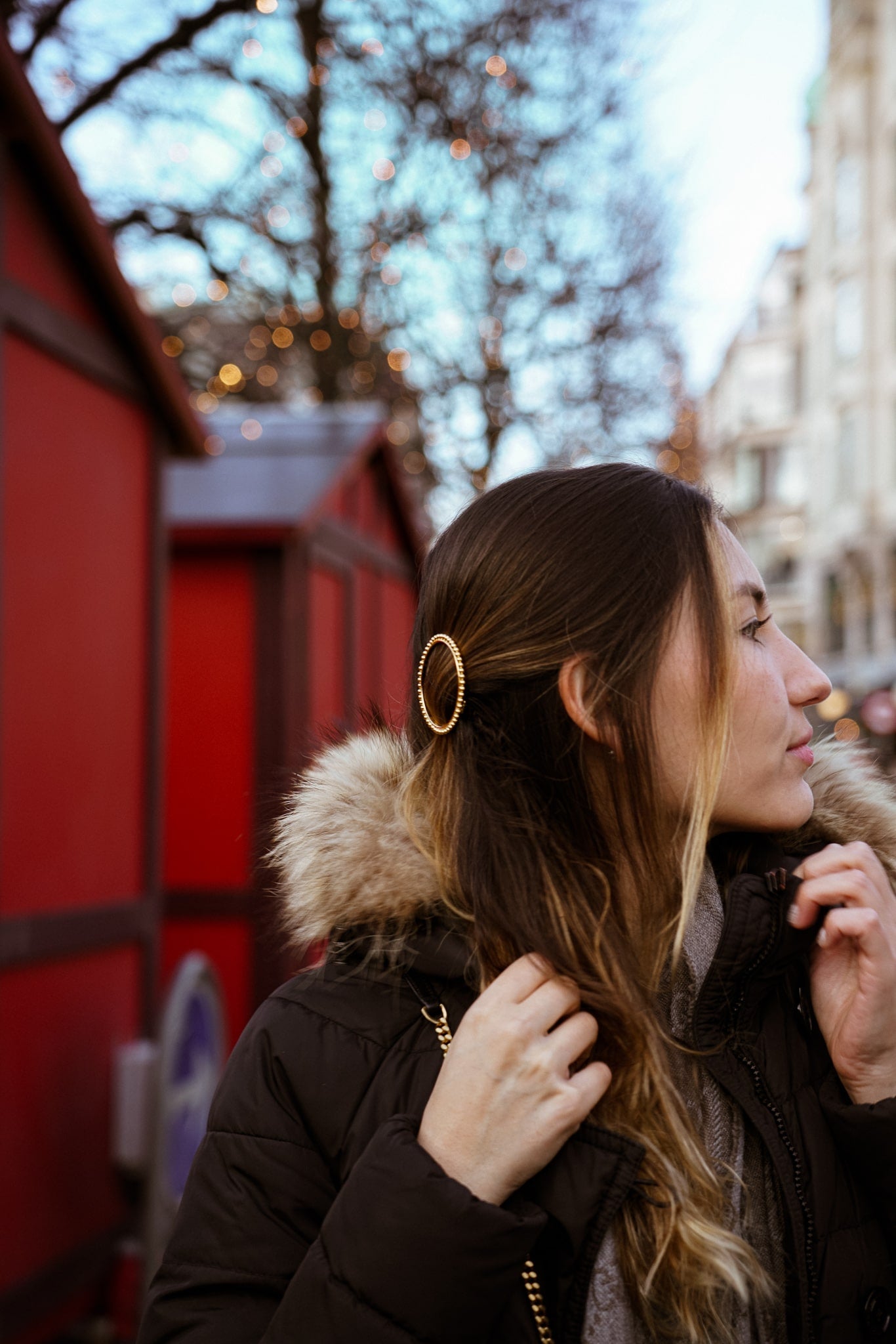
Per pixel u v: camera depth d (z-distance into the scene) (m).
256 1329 0.96
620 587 1.04
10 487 3.24
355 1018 1.05
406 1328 0.88
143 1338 1.00
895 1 28.91
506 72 8.35
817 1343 0.97
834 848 1.04
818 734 1.28
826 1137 1.03
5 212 3.20
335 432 7.29
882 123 29.73
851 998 1.04
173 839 5.98
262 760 5.94
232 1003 5.86
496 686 1.08
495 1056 0.94
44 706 3.42
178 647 6.07
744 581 1.08
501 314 11.45
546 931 0.98
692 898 1.00
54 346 3.49
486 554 1.09
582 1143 0.96
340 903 1.04
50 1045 3.40
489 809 1.04
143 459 4.20
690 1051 1.02
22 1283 3.14
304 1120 1.03
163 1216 3.56
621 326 12.28
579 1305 0.94
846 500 31.84
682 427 14.09
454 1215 0.89
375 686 7.88
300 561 6.07
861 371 30.75
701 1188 0.96
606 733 1.04
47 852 3.42
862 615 31.08
